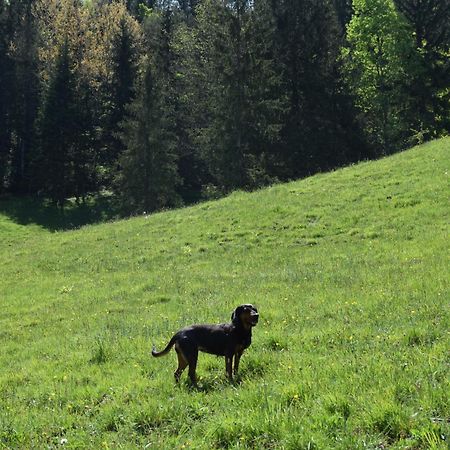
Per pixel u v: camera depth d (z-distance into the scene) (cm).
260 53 5259
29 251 2931
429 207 2347
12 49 6956
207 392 907
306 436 628
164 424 779
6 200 6450
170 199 5666
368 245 2089
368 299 1346
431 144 3347
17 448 779
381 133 5753
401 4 5684
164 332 1370
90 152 6519
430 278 1445
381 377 767
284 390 788
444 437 583
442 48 5659
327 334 1104
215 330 959
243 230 2577
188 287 1939
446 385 697
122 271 2362
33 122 6862
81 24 7562
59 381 1120
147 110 5600
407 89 5397
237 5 5416
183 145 6606
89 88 6906
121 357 1222
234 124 5153
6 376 1241
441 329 995
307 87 5522
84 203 6456
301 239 2345
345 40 6184
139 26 8094
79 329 1622
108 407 871
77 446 750
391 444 609
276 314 1371
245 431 679
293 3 5716
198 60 6419
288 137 5416
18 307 2038
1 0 7288
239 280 1916
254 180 5062
